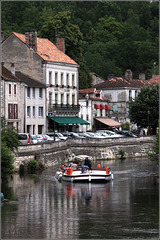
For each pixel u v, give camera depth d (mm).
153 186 121500
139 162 166500
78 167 135000
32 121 182125
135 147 185750
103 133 193375
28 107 180500
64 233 83562
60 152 158500
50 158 149500
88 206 100875
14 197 107438
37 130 185125
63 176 127562
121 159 176875
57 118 193625
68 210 97438
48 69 191500
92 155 172000
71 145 168000
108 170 129250
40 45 198500
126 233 83500
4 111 166250
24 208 98688
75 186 121625
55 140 165500
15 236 82438
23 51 191125
